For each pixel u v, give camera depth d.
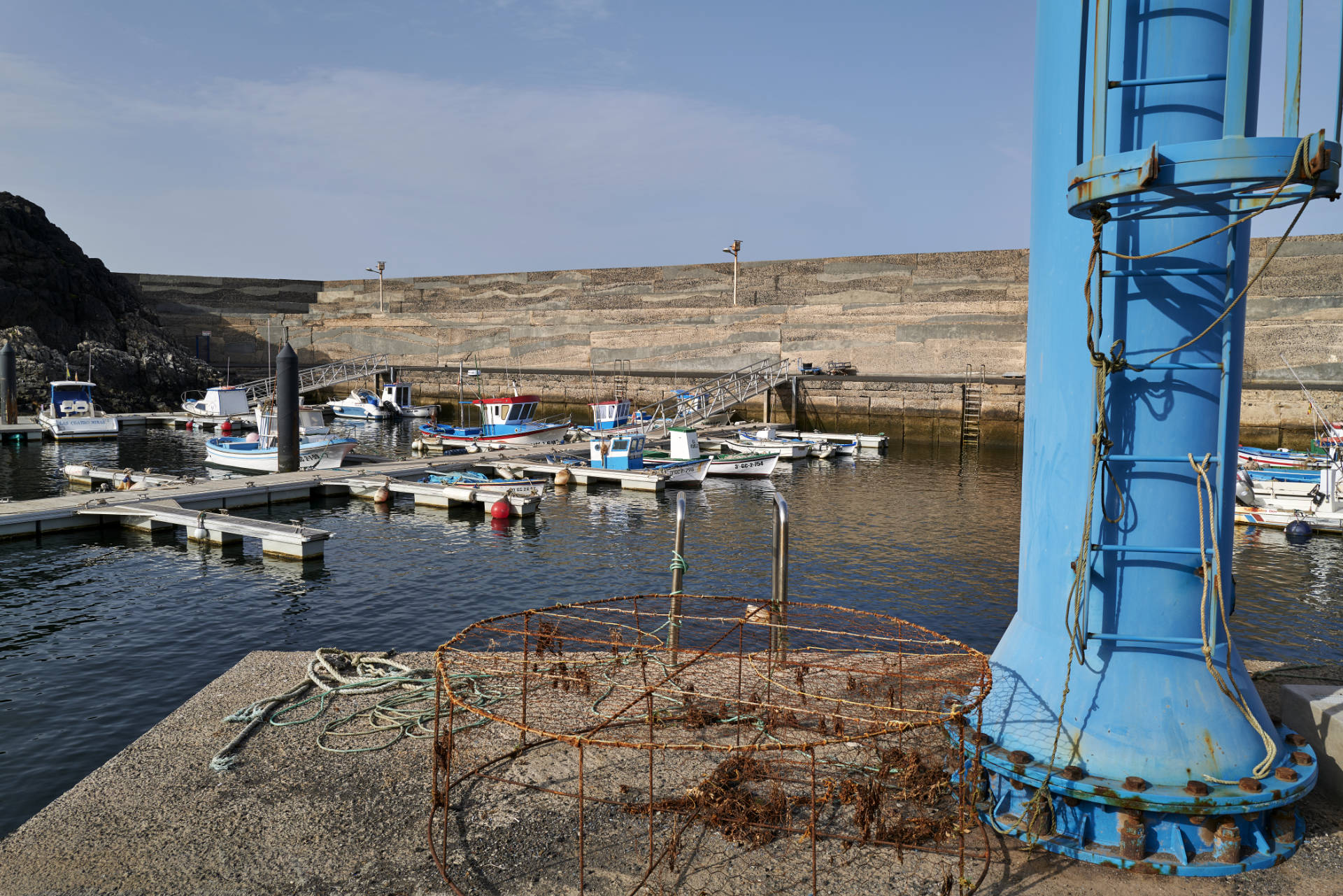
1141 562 4.89
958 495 29.77
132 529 22.22
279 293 75.50
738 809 5.05
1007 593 16.78
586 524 24.31
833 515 25.66
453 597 16.48
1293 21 4.12
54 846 4.77
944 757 5.63
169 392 61.53
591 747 5.95
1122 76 4.69
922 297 57.50
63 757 9.52
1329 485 23.55
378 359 68.62
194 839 4.84
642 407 56.97
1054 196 5.14
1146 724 4.76
